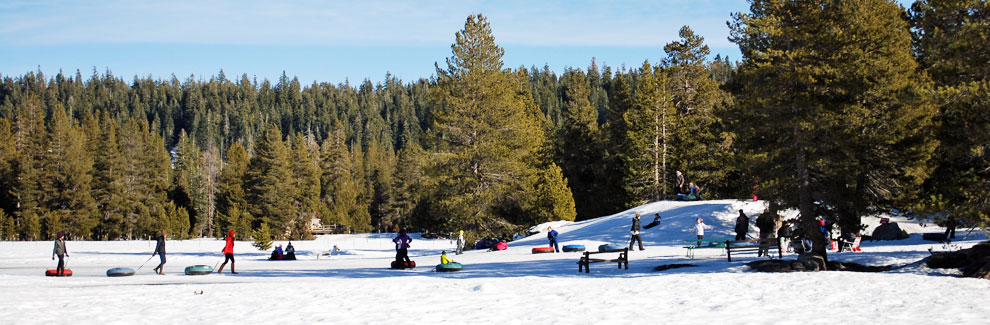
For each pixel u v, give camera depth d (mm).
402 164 117750
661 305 11922
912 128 20484
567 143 79125
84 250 60281
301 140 118500
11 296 14406
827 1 22125
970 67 17734
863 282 14492
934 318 9719
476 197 52500
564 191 61750
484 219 53531
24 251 56750
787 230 27156
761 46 23062
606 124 77875
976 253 18219
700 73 65875
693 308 11453
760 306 11500
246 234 96250
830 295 12664
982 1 17578
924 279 14758
